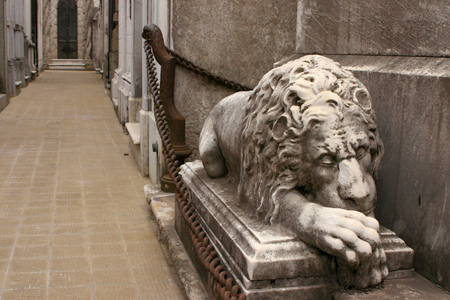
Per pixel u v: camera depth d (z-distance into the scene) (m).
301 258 2.05
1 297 2.82
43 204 4.53
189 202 2.77
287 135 2.11
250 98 2.46
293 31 4.29
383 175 2.52
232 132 2.73
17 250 3.47
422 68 2.27
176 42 4.39
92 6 26.03
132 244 3.66
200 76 4.44
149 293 2.94
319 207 2.04
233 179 2.96
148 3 5.47
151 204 4.29
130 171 5.88
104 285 3.02
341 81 2.14
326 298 2.08
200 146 3.11
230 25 4.36
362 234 1.93
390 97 2.46
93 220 4.15
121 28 10.27
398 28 2.50
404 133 2.36
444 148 2.09
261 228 2.22
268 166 2.25
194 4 4.35
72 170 5.84
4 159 6.27
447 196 2.07
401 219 2.38
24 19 17.47
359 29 2.81
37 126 8.82
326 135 2.03
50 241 3.66
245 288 2.05
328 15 3.13
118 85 10.26
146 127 5.52
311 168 2.11
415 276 2.21
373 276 2.04
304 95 2.09
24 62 16.42
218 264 2.29
